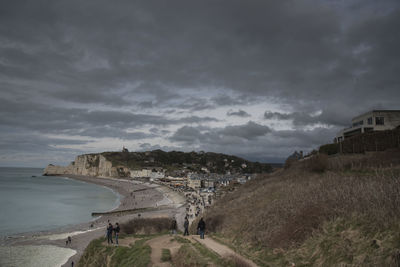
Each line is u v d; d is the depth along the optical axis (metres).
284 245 17.41
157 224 46.91
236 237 23.80
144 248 23.70
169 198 133.62
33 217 75.00
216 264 16.09
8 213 80.12
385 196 15.31
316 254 14.66
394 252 10.83
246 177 195.62
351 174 33.06
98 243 30.56
